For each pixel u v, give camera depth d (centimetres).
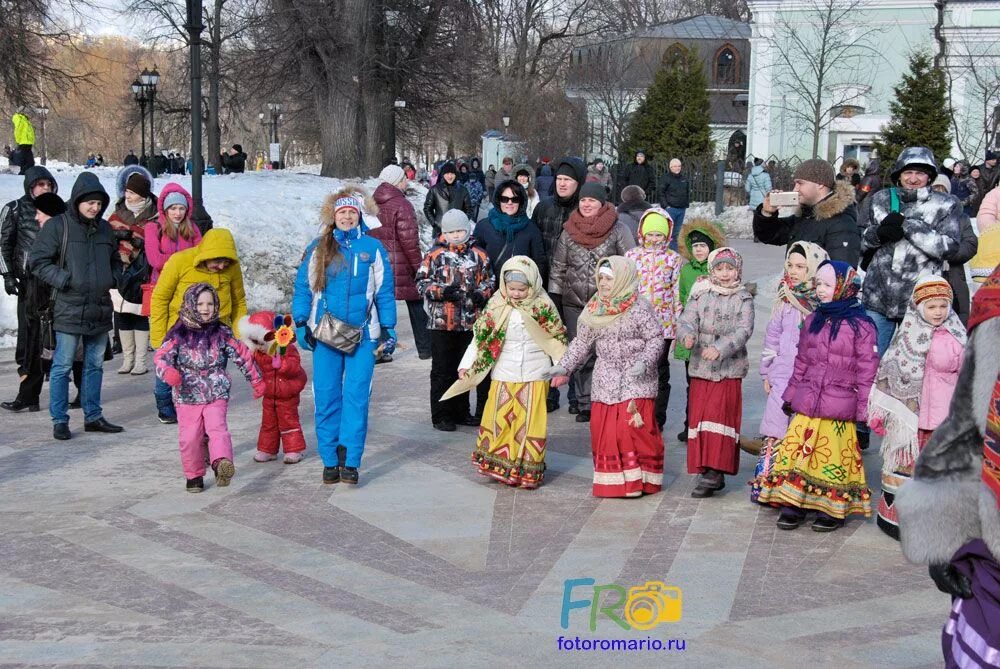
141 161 4138
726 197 3828
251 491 776
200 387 757
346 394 786
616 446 759
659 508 739
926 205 836
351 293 777
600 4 5878
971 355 333
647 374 760
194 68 1488
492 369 795
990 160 2819
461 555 643
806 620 541
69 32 3052
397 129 3947
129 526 694
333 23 3142
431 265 948
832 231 820
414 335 1291
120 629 531
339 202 780
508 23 5753
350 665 487
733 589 585
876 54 4356
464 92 3762
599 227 974
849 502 687
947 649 340
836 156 4431
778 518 707
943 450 336
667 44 6288
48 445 899
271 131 6047
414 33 3400
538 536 679
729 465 760
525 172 1700
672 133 4509
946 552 333
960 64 4112
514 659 493
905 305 841
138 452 880
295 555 642
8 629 532
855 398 682
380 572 614
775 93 4475
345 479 787
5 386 1120
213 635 523
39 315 973
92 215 915
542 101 5284
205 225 1492
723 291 757
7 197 1688
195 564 625
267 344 833
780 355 731
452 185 1692
